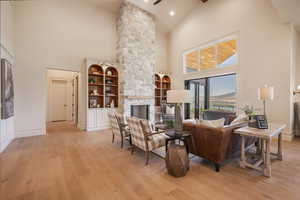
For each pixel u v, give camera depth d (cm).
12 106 395
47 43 488
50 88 730
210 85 612
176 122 263
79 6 547
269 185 203
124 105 588
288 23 393
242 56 483
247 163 252
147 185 204
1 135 331
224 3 529
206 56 612
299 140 403
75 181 214
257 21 448
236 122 298
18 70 441
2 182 211
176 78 744
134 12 611
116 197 180
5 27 358
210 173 236
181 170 223
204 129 252
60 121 745
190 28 660
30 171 243
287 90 397
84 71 554
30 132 462
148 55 657
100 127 563
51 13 495
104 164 270
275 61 416
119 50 609
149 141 273
